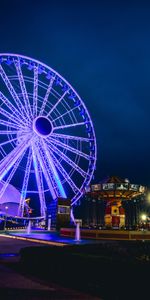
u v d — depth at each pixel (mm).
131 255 17766
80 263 9586
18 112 51750
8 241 30828
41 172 54531
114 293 7941
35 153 53031
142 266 8023
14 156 50688
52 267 11070
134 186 42188
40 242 30359
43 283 10617
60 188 53125
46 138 53375
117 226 42906
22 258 13672
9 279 11359
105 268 8430
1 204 81500
